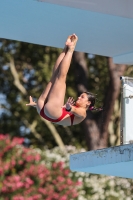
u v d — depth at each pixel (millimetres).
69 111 22906
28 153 47219
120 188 49688
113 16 24781
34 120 57594
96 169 25016
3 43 56406
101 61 56281
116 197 48531
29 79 57094
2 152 46281
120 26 26250
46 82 56531
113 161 22734
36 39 29703
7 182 45281
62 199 46031
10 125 58781
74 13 24750
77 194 46750
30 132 58969
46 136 58844
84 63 51719
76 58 51531
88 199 47625
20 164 46375
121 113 26906
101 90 56094
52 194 46000
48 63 55594
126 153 22156
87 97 23828
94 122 51594
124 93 26875
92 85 56188
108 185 48781
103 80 56219
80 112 23188
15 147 46875
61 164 47312
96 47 30125
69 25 26656
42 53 56219
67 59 22422
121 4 24750
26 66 56719
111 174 27297
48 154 48500
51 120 23141
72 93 55031
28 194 45438
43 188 46094
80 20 25750
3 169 45531
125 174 26875
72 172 47656
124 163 22547
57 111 22609
